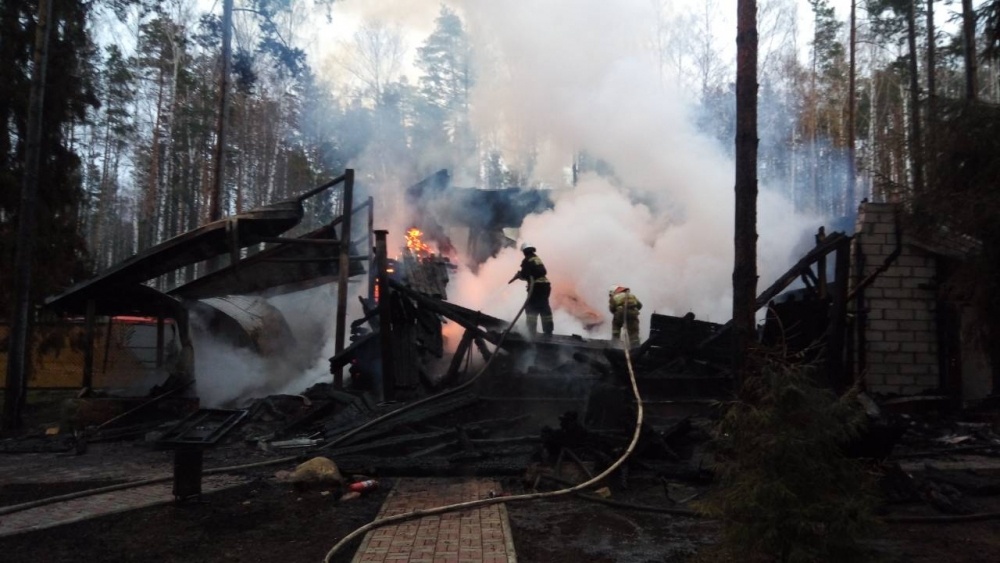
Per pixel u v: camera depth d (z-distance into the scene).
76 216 16.83
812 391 4.03
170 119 41.31
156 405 11.62
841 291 9.80
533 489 6.94
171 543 5.39
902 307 12.27
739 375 7.21
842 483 3.88
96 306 13.31
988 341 7.45
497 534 5.48
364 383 11.71
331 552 4.97
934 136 7.50
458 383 10.94
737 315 7.40
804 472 3.82
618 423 8.91
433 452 8.30
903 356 12.16
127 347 16.69
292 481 6.94
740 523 3.94
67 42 15.73
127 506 6.36
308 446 9.11
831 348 9.60
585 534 5.57
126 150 46.16
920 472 7.42
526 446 8.78
